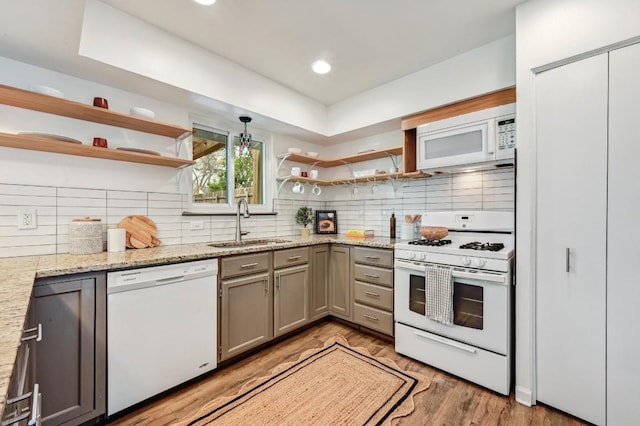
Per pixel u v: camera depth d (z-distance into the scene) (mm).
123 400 1541
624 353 1400
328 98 3055
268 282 2303
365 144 3291
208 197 2676
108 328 1494
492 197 2408
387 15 1787
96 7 1650
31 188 1765
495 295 1772
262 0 1640
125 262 1537
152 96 2174
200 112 2498
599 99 1457
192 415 1567
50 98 1604
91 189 1977
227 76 2289
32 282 1107
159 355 1679
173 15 1777
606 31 1425
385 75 2566
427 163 2385
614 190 1422
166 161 2135
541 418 1553
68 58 1691
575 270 1533
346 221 3502
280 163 3162
